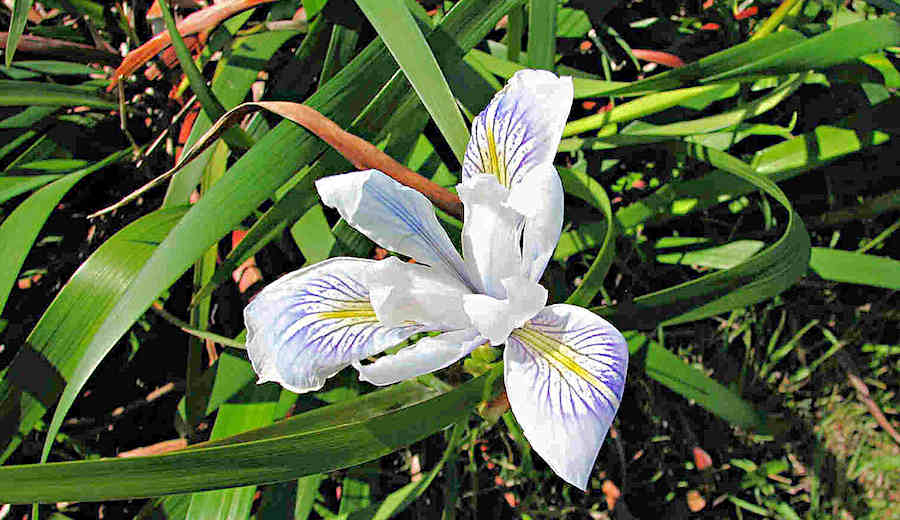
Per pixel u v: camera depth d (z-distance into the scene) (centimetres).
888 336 31
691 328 32
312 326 21
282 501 27
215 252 28
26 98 28
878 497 30
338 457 21
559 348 21
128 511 30
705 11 32
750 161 29
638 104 27
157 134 32
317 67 29
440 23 25
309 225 28
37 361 25
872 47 25
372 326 22
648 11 32
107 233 32
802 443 31
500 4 25
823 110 31
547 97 22
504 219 21
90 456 30
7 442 25
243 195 24
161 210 27
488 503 31
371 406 24
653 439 31
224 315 30
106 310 26
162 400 31
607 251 24
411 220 22
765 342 31
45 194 27
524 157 22
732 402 28
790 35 26
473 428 30
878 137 28
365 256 27
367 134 25
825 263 28
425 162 29
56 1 31
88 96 30
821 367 31
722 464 31
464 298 21
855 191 31
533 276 22
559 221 21
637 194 32
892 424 31
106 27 32
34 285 31
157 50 29
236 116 24
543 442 19
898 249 31
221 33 29
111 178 32
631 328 25
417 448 31
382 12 23
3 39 30
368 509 27
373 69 26
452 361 21
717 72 26
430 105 23
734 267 23
